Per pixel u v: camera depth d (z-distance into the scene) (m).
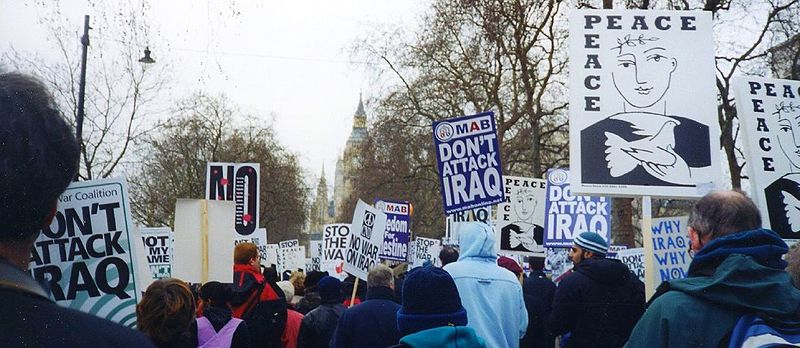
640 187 7.72
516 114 31.44
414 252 21.91
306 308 10.52
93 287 5.07
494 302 5.75
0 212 1.63
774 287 3.15
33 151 1.66
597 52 7.93
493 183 9.30
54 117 1.73
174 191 50.09
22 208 1.65
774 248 3.27
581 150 7.81
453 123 9.38
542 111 33.28
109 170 31.81
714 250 3.32
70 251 5.08
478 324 5.68
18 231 1.66
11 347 1.50
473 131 9.37
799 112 7.38
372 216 11.70
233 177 16.86
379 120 37.88
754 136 7.25
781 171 7.26
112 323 1.65
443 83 33.34
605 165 7.76
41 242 5.06
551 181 11.48
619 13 7.96
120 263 5.09
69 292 5.05
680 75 7.86
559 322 6.57
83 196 5.12
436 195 43.19
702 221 3.52
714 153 7.72
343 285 11.16
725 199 3.50
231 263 8.23
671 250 8.52
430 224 46.47
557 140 39.00
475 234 5.96
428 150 38.19
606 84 7.88
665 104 7.83
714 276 3.25
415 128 37.69
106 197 5.13
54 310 1.59
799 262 4.13
